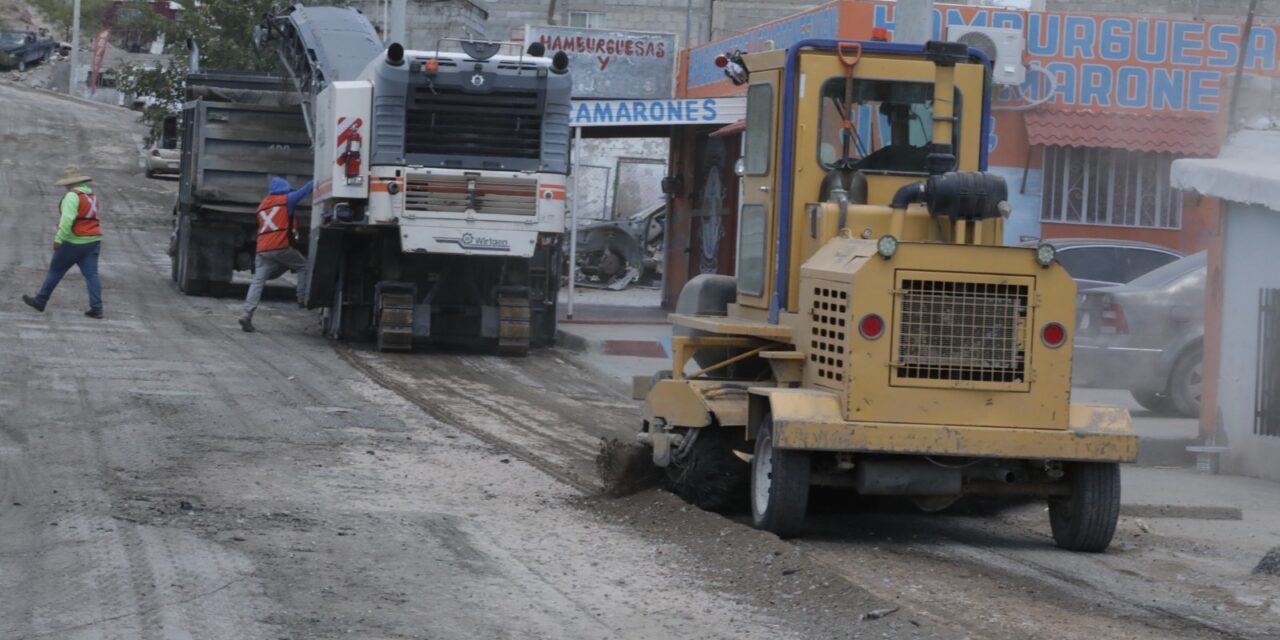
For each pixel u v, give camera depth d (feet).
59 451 46.16
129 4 322.14
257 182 100.01
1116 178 93.25
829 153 40.32
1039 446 36.65
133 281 110.22
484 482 45.50
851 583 32.40
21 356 66.95
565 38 122.83
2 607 28.91
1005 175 92.79
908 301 36.29
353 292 81.82
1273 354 53.98
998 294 36.65
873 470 37.35
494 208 76.95
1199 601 33.55
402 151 75.72
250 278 121.08
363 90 75.46
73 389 58.65
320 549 34.76
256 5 154.10
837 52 40.22
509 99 76.28
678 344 42.80
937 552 38.42
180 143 113.39
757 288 42.01
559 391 69.97
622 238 137.08
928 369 36.40
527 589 32.12
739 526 37.88
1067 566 37.17
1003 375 36.68
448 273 81.30
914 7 62.34
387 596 30.81
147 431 50.47
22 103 265.54
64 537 34.81
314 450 49.08
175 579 31.17
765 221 41.45
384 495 42.34
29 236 136.56
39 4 372.38
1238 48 92.63
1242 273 55.77
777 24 104.37
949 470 37.55
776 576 33.50
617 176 158.81
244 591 30.53
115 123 254.06
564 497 43.60
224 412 55.42
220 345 76.79
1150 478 53.57
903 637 28.86
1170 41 92.58
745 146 43.29
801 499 37.35
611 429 58.65
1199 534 42.60
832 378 37.11
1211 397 56.90
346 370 71.20
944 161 39.32
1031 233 93.04
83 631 27.35
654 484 44.62
